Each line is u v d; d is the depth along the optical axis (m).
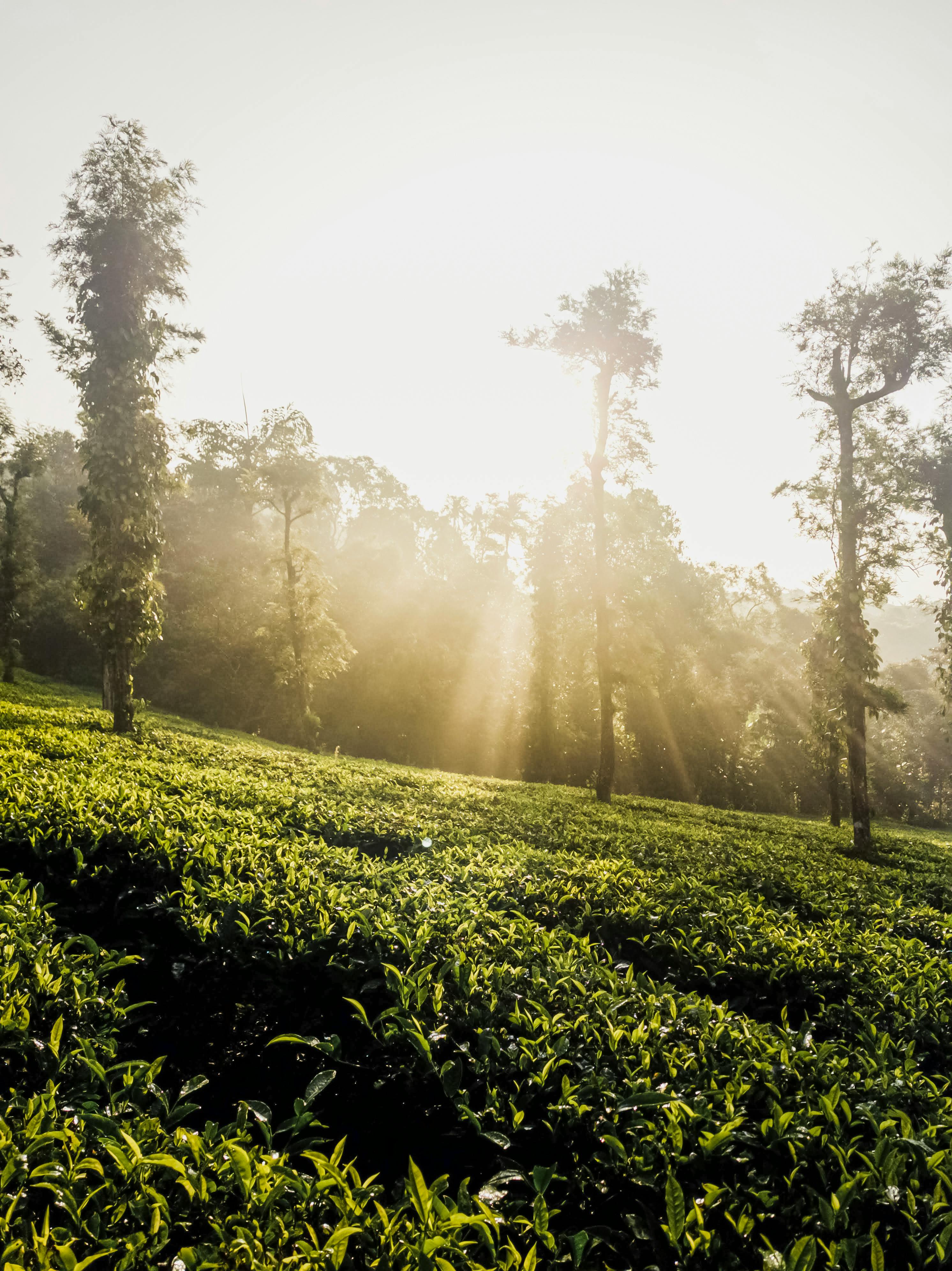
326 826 9.30
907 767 46.44
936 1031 4.64
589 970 4.67
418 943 4.50
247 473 34.38
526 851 9.43
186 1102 2.99
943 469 19.14
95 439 18.67
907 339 18.47
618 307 23.34
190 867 5.54
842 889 10.37
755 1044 3.81
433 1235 2.30
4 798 6.80
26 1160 2.40
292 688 38.50
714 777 41.91
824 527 19.50
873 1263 2.24
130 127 18.34
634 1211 2.71
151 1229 2.26
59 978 3.64
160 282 18.94
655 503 34.72
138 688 42.22
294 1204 2.47
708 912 6.73
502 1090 3.21
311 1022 4.05
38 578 47.44
